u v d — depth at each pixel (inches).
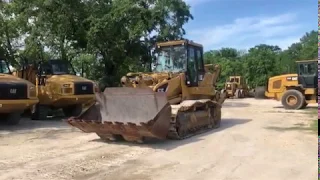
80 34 973.2
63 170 274.1
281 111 777.6
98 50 1030.4
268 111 780.0
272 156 317.4
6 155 326.3
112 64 1095.0
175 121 393.4
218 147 358.9
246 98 1514.5
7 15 946.1
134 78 508.7
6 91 490.3
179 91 497.0
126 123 350.6
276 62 2395.4
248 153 330.6
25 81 520.7
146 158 313.3
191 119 430.0
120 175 260.4
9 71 610.9
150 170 273.7
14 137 428.5
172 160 305.9
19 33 966.4
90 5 987.9
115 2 1011.3
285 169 273.9
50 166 285.9
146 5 1111.6
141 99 376.5
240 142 385.7
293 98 829.2
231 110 810.8
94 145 372.8
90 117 402.9
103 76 1098.1
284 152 333.1
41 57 869.2
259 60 2330.2
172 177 254.7
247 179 248.7
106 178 252.8
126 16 999.0
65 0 914.1
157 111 365.7
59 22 922.1
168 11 1146.0
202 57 561.3
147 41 1135.6
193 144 374.6
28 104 511.5
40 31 908.6
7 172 268.2
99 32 938.1
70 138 418.9
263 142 384.8
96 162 299.1
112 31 956.0
